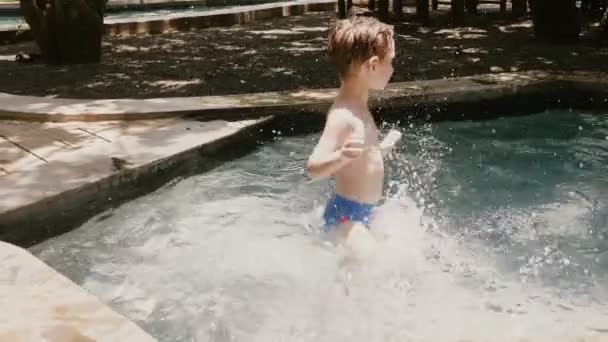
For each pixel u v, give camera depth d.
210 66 8.99
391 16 14.17
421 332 2.63
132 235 3.81
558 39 10.46
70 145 5.05
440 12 15.43
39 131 5.52
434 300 2.89
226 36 12.58
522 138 5.66
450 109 6.60
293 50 10.43
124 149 4.93
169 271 3.34
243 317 2.88
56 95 7.19
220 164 5.13
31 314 2.30
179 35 12.92
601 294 3.02
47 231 3.88
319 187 4.52
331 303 2.90
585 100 6.94
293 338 2.69
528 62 8.63
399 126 6.07
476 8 14.74
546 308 2.86
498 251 3.45
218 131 5.45
